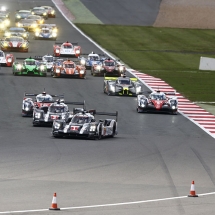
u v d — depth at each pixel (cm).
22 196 7112
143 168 8800
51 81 17825
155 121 13488
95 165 8838
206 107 15550
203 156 9912
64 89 16825
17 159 9044
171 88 17900
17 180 7831
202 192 7606
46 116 12244
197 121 13762
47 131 11806
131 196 7294
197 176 8469
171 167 8956
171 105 14388
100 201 7025
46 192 7325
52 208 6600
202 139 11731
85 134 10981
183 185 7925
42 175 8131
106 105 15062
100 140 11019
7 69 19450
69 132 10969
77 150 9888
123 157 9494
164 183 7994
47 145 10250
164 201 7112
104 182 7919
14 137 10969
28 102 13338
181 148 10556
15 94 15750
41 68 18475
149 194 7419
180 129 12738
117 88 16438
